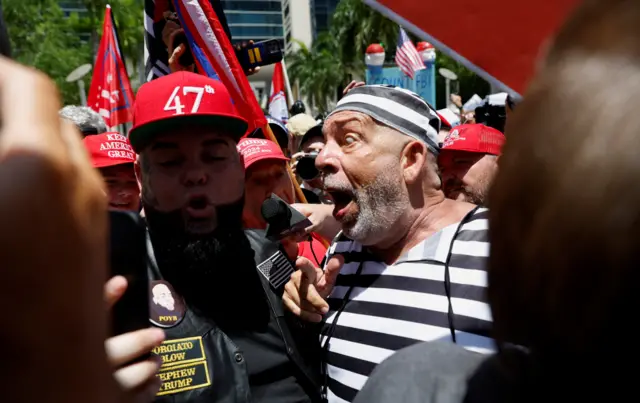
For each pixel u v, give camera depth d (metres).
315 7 61.38
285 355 1.47
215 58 2.17
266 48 2.38
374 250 1.69
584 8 0.47
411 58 7.55
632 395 0.43
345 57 25.02
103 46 4.70
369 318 1.55
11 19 22.52
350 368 1.54
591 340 0.42
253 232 1.65
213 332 1.35
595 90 0.42
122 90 4.73
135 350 0.68
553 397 0.48
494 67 1.22
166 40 2.54
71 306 0.38
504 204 0.47
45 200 0.36
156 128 1.36
